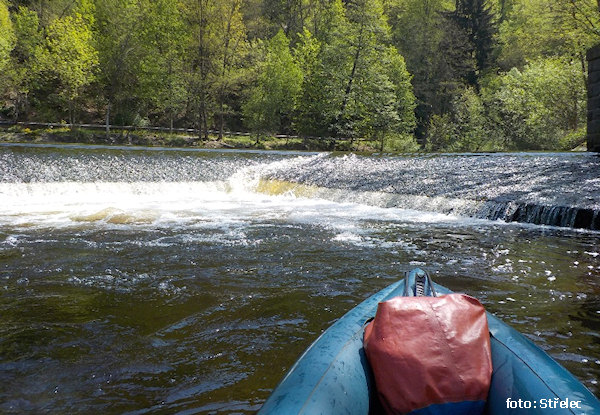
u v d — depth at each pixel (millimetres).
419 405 1664
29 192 13367
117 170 15766
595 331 3631
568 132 31984
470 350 1704
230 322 3920
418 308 1786
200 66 42594
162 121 50844
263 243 7219
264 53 45062
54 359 3225
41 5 47625
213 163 17891
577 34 27594
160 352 3336
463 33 58656
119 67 41500
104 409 2580
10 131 38312
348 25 45031
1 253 6512
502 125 39938
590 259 6082
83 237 7762
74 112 44188
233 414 2506
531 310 4129
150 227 8805
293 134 53812
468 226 8688
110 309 4246
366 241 7348
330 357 1771
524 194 9898
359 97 44594
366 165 16781
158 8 42469
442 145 45719
